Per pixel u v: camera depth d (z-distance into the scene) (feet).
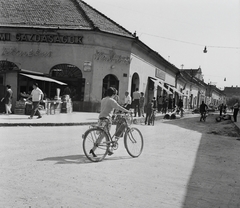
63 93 64.75
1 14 67.87
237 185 16.29
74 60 63.98
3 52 65.51
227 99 335.26
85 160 20.01
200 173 18.53
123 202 12.47
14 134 29.96
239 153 27.81
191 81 162.50
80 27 63.05
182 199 13.33
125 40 68.39
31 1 72.79
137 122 55.36
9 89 47.73
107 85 68.49
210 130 50.37
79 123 42.16
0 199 12.02
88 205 11.89
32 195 12.66
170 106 94.58
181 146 29.68
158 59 95.20
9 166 17.28
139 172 17.72
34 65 65.05
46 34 63.93
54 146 24.59
